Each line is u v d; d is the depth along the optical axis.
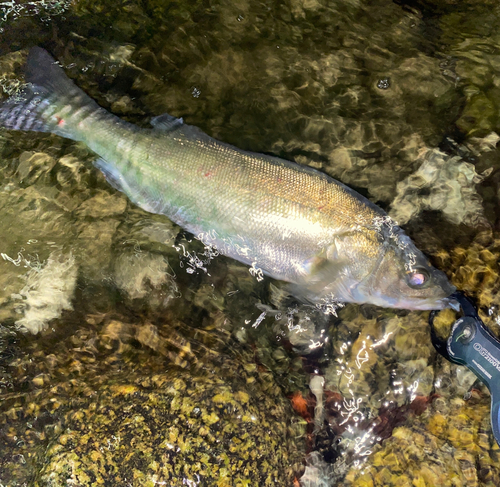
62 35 0.63
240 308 0.56
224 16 0.67
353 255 0.55
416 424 0.51
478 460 0.49
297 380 0.54
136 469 0.43
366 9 0.70
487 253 0.58
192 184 0.55
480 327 0.49
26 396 0.47
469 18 0.70
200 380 0.49
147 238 0.56
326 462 0.50
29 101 0.57
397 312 0.56
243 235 0.55
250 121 0.62
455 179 0.61
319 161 0.62
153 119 0.57
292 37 0.67
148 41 0.64
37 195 0.55
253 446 0.46
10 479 0.43
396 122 0.63
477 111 0.63
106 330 0.52
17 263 0.52
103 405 0.46
